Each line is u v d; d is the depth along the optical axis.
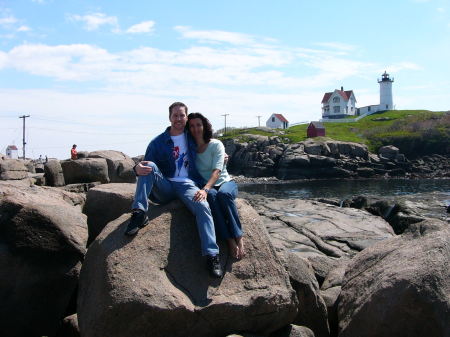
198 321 5.23
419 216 20.42
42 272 6.09
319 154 70.12
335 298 7.05
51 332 6.20
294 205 22.52
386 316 5.49
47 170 17.25
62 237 6.15
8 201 6.20
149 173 5.85
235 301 5.36
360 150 71.06
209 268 5.54
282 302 5.61
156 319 5.04
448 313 5.27
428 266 5.53
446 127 78.06
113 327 5.01
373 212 23.59
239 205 6.38
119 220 6.04
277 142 77.00
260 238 6.04
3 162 16.80
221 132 97.06
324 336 6.63
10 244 6.02
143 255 5.46
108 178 18.53
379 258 6.61
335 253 14.28
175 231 5.79
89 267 5.69
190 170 6.21
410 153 74.75
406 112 102.19
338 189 51.50
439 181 58.44
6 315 6.00
